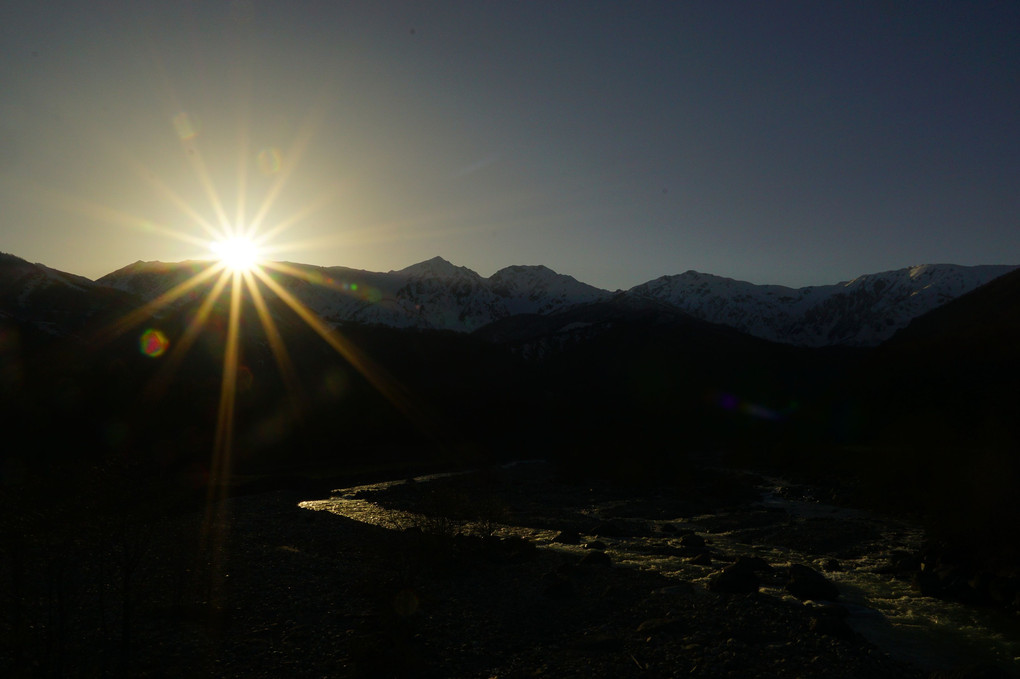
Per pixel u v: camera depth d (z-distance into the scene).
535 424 102.38
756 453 80.00
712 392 144.12
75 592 16.55
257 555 24.77
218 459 65.25
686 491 50.94
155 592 18.81
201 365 101.75
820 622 16.95
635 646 15.64
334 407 89.44
